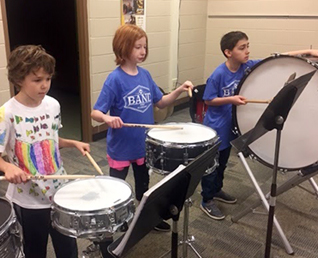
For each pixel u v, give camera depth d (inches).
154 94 81.4
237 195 104.7
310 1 162.6
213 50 201.5
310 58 83.7
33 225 55.6
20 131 51.9
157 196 43.0
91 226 45.8
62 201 48.6
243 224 90.4
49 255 77.1
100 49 141.9
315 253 79.8
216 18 194.7
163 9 169.2
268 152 83.1
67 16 189.0
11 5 192.5
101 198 49.7
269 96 82.1
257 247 81.7
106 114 72.8
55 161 56.5
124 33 71.0
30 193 54.1
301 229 88.5
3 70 111.9
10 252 41.7
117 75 72.9
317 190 96.1
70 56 196.5
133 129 75.4
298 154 80.4
